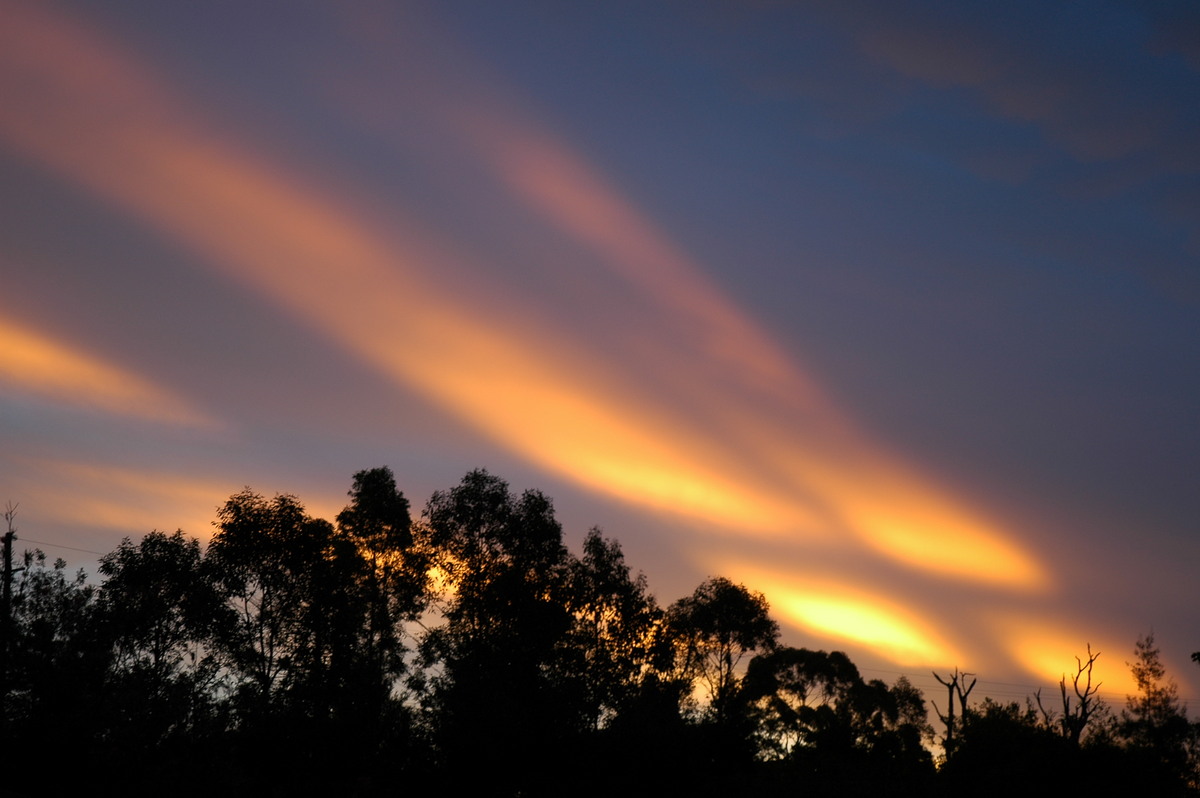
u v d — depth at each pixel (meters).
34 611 34.50
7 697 32.50
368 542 54.06
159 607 40.69
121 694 31.75
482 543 53.75
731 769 42.28
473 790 39.06
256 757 36.62
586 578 53.59
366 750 39.41
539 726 40.72
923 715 77.69
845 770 44.84
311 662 46.97
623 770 40.06
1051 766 40.88
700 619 64.25
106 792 29.98
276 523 49.47
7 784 30.81
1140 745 43.75
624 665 51.03
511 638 48.44
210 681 37.28
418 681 44.88
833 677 78.00
